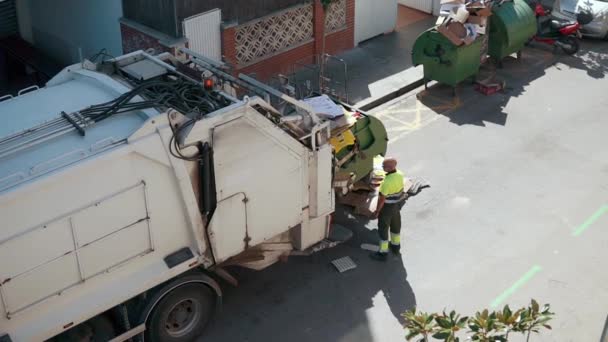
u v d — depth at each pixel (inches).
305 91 538.9
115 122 298.5
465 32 537.6
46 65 597.6
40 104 317.4
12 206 259.0
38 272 273.6
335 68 607.5
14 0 620.4
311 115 336.8
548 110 550.6
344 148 403.5
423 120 536.1
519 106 557.0
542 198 443.5
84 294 291.1
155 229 301.0
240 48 549.0
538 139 509.4
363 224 419.8
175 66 379.2
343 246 402.3
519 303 360.5
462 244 403.2
